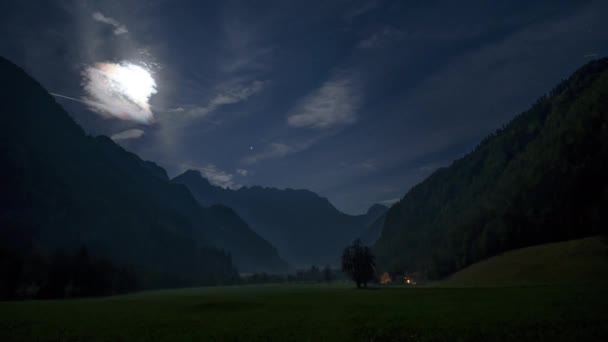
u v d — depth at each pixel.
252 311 61.66
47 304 90.88
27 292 145.00
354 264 146.88
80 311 67.19
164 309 69.50
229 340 34.94
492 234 189.75
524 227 176.62
